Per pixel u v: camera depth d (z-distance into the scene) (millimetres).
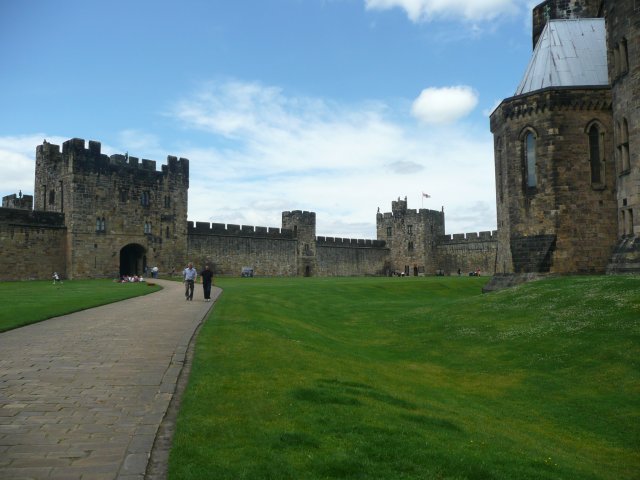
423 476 6898
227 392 9406
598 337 16625
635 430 11000
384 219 95438
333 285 44250
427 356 18547
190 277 27250
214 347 13297
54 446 6941
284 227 82250
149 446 6961
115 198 58438
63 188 56156
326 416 8570
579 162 32219
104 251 57125
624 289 21219
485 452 8344
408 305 31703
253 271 73438
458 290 46812
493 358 17219
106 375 10547
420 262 91250
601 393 13125
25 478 6023
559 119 32406
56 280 51750
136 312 21469
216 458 6754
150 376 10484
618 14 27672
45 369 11023
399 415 9438
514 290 26938
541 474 7824
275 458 6867
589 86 32156
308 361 12812
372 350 19609
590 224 32000
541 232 32750
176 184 64875
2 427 7605
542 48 36125
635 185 26141
